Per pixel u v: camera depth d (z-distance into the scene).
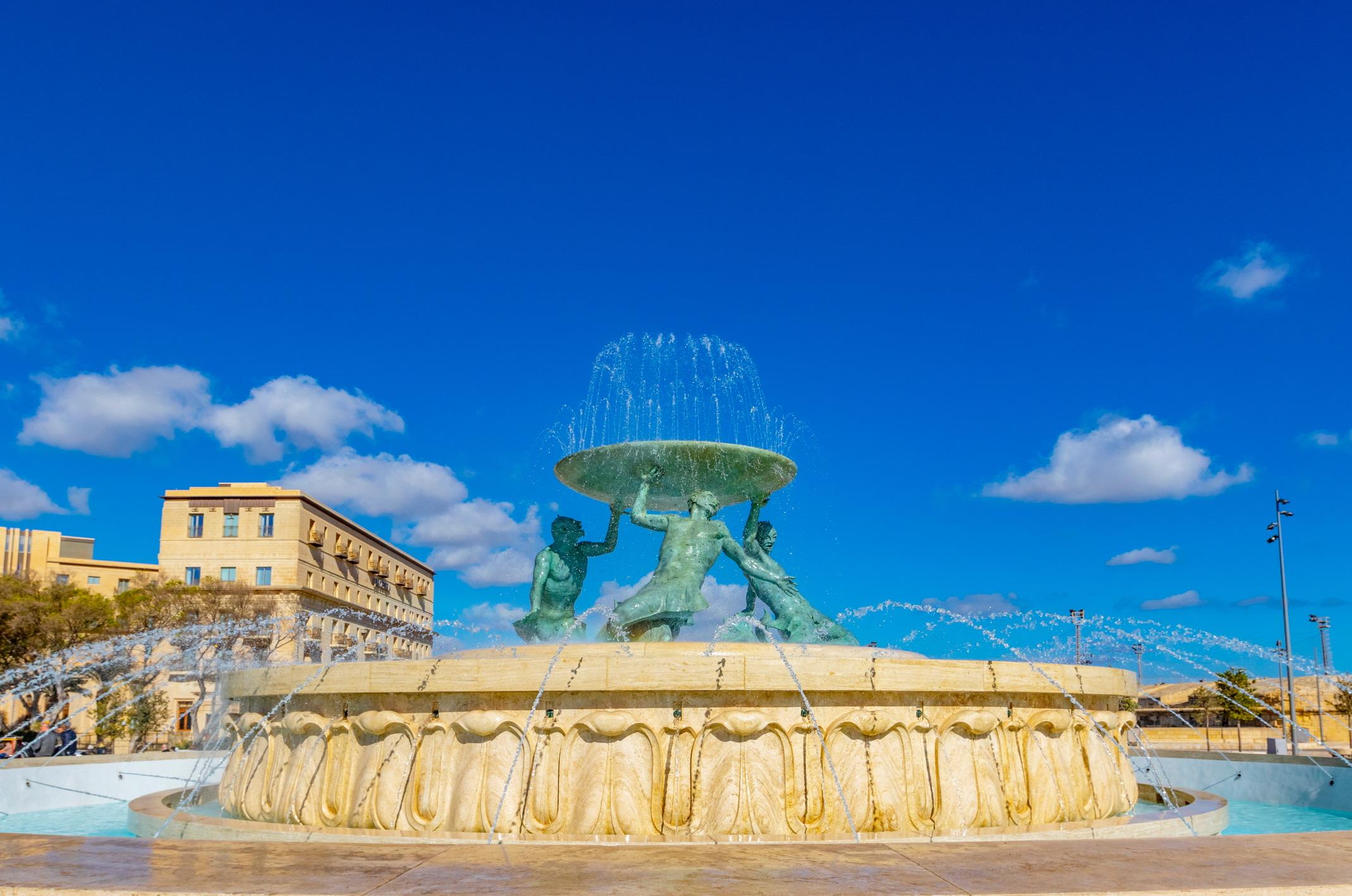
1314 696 45.22
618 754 8.12
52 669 32.09
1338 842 4.97
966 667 8.80
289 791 9.03
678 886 4.07
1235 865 4.44
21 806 13.02
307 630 59.94
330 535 69.75
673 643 9.27
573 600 13.31
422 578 91.44
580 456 13.27
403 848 4.83
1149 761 14.31
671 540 12.38
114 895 3.92
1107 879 4.18
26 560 67.94
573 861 4.55
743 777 8.07
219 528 64.06
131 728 41.03
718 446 12.88
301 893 3.91
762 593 12.22
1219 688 46.22
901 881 4.15
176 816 9.39
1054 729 9.34
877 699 8.50
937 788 8.50
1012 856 4.65
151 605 48.50
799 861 4.55
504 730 8.28
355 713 8.86
